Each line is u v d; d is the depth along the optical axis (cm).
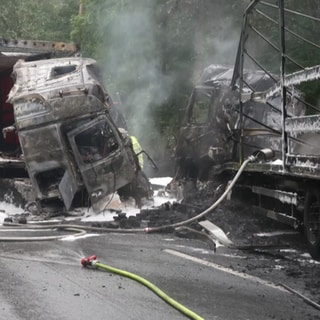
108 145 1284
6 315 557
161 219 1141
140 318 551
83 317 552
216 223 1070
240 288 664
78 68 1304
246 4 1836
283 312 576
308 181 836
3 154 1568
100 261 798
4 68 1695
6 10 2850
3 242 951
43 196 1268
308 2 1631
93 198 1258
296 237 998
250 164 1011
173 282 687
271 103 1074
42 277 702
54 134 1248
